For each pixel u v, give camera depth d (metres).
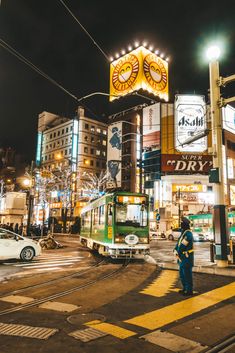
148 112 56.34
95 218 18.84
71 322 5.62
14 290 8.53
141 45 51.66
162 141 53.66
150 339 4.79
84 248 23.75
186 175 52.53
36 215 69.00
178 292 8.12
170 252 21.22
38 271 12.01
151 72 52.59
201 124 52.59
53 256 17.72
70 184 66.69
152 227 53.16
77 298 7.55
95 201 19.45
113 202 15.40
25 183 31.20
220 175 11.89
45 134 89.50
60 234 44.38
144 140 56.56
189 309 6.50
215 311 6.34
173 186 52.38
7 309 6.52
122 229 15.16
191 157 52.19
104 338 4.84
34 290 8.52
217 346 4.52
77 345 4.56
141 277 10.62
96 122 83.38
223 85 12.55
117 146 65.62
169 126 53.81
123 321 5.70
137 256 17.64
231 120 59.66
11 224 30.19
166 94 55.53
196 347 4.50
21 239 15.09
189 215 41.09
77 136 79.56
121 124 66.38
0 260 15.36
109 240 15.33
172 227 46.41
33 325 5.46
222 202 11.73
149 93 52.28
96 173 80.62
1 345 4.55
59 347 4.48
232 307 6.62
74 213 61.09
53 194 61.44
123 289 8.60
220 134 12.26
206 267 11.35
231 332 5.12
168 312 6.29
